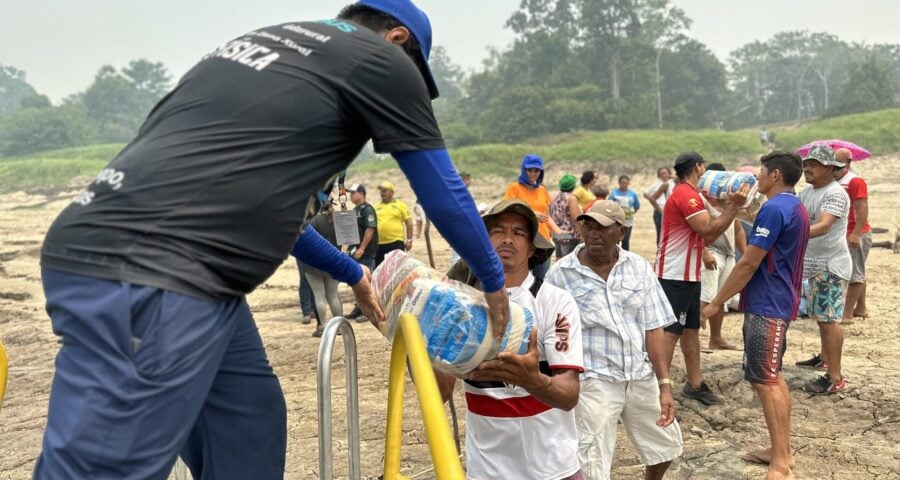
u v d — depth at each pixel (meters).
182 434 1.86
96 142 117.31
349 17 2.30
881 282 12.07
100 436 1.74
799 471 5.30
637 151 60.94
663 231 6.54
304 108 1.94
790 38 136.62
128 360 1.76
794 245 4.96
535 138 83.19
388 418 2.35
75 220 1.85
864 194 8.78
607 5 98.44
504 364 2.59
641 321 4.36
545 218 9.85
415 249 19.83
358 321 10.75
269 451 2.53
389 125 2.01
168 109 1.98
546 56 103.88
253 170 1.89
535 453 3.13
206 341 1.85
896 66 148.62
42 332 11.05
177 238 1.82
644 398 4.38
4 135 113.44
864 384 6.64
